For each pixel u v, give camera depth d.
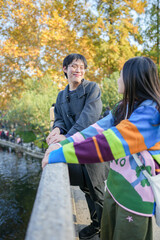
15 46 20.30
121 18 20.67
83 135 1.34
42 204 0.58
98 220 1.87
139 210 1.18
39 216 0.52
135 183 1.20
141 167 1.20
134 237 1.20
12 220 13.55
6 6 20.06
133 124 1.10
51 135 1.89
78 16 21.25
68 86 2.05
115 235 1.28
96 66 21.66
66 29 20.55
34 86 30.53
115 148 1.07
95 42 21.22
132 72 1.24
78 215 2.33
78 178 1.75
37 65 20.97
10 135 40.88
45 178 0.79
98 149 1.07
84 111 1.79
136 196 1.19
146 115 1.12
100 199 1.77
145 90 1.20
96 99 1.84
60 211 0.53
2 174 22.08
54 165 1.00
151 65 1.23
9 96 27.92
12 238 11.67
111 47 19.55
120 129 1.10
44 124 24.64
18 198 16.56
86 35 20.91
